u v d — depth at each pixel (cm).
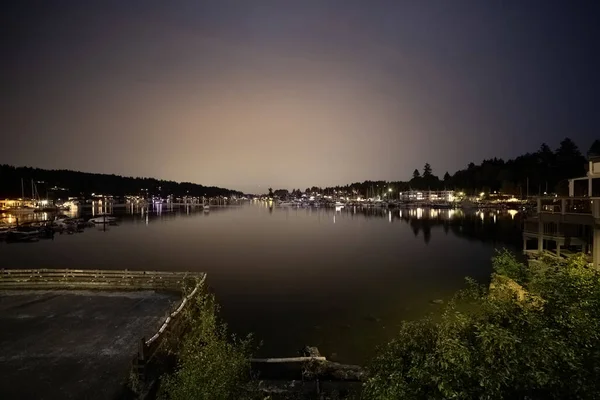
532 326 661
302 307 2433
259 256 4459
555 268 1007
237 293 2778
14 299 1934
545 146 14600
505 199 14175
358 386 1357
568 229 2144
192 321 1628
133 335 1473
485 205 14438
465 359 600
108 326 1566
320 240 6034
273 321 2173
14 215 11944
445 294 2694
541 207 2161
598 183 2042
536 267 1324
